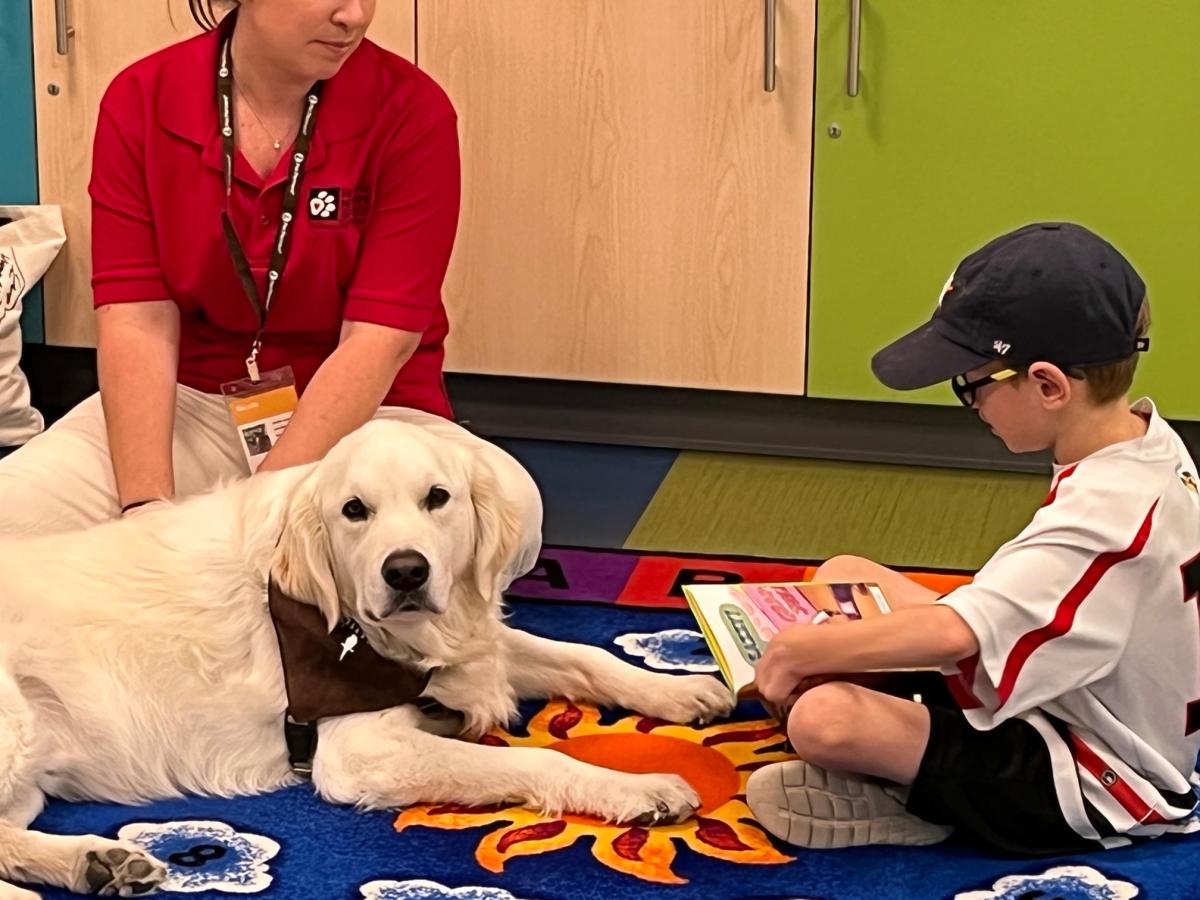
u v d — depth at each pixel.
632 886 1.90
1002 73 3.39
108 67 3.70
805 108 3.50
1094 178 3.41
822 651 1.93
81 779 2.08
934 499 3.43
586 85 3.57
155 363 2.50
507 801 2.07
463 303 3.75
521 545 2.24
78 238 3.81
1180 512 1.93
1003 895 1.88
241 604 2.12
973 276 2.00
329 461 2.07
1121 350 1.95
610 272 3.67
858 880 1.92
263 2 2.37
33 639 2.04
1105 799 1.97
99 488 2.48
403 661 2.11
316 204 2.49
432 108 2.56
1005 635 1.89
